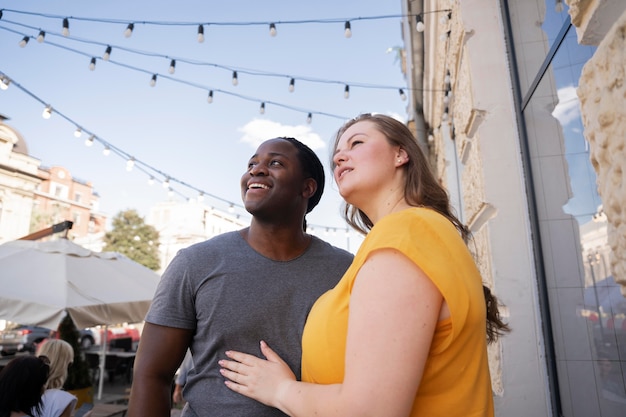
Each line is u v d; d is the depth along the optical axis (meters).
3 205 26.03
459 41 2.95
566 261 1.93
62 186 33.69
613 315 1.56
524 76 2.37
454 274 0.75
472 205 2.97
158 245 29.61
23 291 4.28
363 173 1.01
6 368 2.73
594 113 1.10
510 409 2.17
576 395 1.87
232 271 1.22
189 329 1.21
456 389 0.76
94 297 4.61
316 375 0.87
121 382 9.70
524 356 2.19
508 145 2.44
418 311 0.70
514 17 2.48
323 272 1.30
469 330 0.76
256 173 1.32
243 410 1.07
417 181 0.99
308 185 1.45
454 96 3.71
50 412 3.17
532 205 2.26
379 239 0.78
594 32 1.12
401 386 0.67
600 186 1.10
